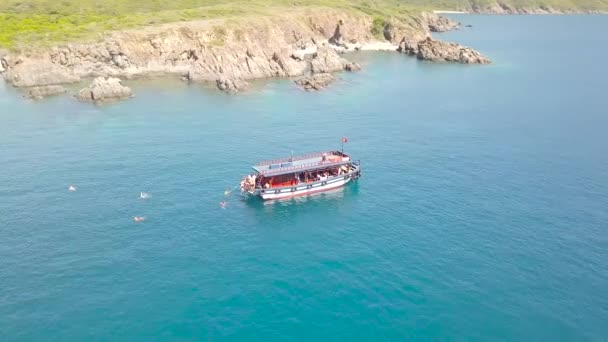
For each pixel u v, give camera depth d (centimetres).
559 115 15500
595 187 10300
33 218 8956
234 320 6562
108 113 15338
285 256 7988
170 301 6900
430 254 7981
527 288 7188
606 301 6950
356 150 12369
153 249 8106
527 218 9044
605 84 19962
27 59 19338
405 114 15538
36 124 14212
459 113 15712
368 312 6712
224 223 8988
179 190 10112
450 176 10856
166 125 14150
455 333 6375
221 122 14475
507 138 13300
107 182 10388
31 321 6506
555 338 6325
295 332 6369
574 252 8038
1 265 7619
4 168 11044
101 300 6906
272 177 10281
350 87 19275
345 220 9125
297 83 19675
